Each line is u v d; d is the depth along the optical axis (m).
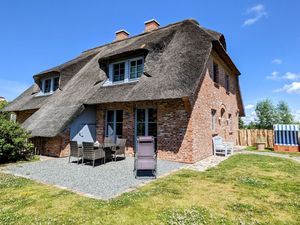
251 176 7.65
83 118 13.50
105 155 10.64
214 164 10.13
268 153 15.15
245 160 11.31
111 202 4.97
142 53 12.80
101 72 14.63
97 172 8.37
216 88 14.82
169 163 10.27
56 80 18.36
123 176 7.71
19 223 3.92
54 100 15.59
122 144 11.48
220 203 4.97
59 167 9.38
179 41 13.27
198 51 11.52
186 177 7.48
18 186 6.38
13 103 21.39
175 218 4.12
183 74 10.40
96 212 4.42
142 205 4.80
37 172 8.38
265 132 20.09
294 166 9.63
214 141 13.55
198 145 11.15
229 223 3.95
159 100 10.61
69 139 12.52
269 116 32.81
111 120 13.86
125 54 13.23
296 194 5.66
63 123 11.80
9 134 10.73
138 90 11.15
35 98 19.20
